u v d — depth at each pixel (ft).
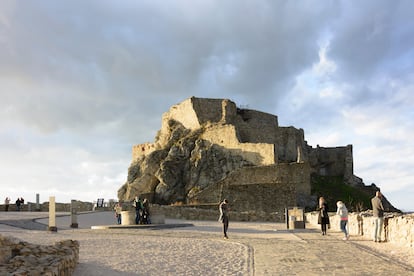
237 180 188.65
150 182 246.68
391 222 63.98
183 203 211.41
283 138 255.91
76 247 42.75
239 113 262.26
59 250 39.14
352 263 44.29
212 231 93.56
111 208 180.65
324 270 40.50
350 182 250.16
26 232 81.30
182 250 56.85
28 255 35.47
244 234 85.71
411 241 55.31
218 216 144.87
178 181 229.04
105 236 76.43
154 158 249.96
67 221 120.26
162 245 62.18
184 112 262.88
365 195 224.94
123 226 99.14
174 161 234.79
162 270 42.37
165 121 280.31
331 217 105.60
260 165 205.98
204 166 224.33
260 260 48.19
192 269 42.88
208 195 189.26
